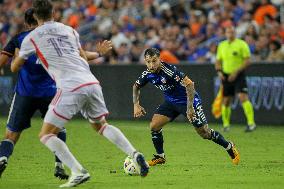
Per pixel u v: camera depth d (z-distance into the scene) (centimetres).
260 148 4022
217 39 6159
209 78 5547
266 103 5378
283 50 5719
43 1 2573
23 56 2544
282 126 5275
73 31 2625
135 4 7756
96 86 2573
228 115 4997
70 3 8244
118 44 7050
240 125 5431
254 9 6706
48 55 2530
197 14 7000
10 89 6350
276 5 6919
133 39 7025
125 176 2967
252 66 5412
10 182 2817
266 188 2602
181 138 4566
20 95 2747
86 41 7562
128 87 5922
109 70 6012
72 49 2573
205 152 3844
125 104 5950
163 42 6638
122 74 5947
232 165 3312
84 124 5631
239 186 2655
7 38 8069
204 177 2919
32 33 2547
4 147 2731
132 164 2959
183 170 3147
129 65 5891
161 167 3256
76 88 2514
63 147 2519
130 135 4784
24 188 2656
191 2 7438
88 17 7944
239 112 5519
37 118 6262
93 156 3722
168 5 7519
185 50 6600
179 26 7025
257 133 4834
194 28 6806
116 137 2600
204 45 6481
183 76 3114
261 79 5388
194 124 3175
